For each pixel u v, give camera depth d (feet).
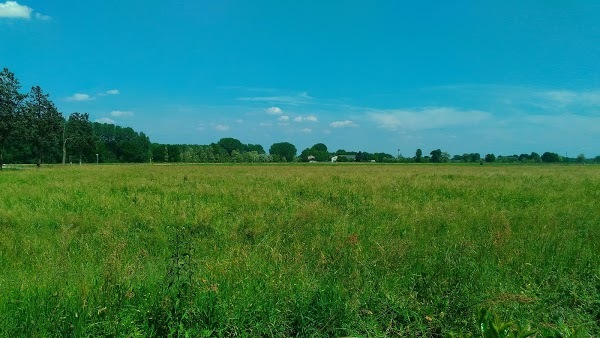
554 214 32.40
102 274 15.42
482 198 45.11
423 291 14.87
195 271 15.69
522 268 17.79
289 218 30.58
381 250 19.30
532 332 8.63
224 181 70.23
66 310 12.42
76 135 242.99
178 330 11.84
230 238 24.86
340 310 12.91
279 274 16.43
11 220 29.30
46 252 20.62
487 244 21.12
